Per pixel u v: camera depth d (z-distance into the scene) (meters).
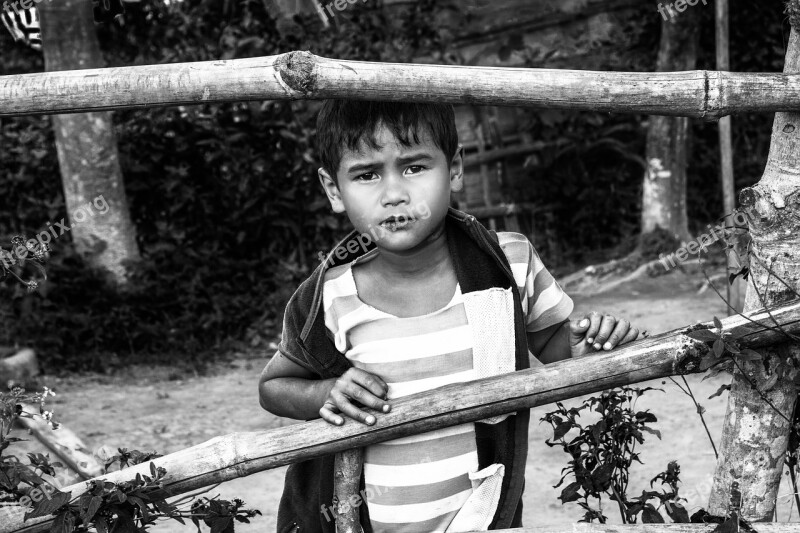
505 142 9.08
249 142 7.98
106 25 7.73
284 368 1.81
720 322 1.60
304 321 1.78
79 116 7.18
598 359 1.59
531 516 3.62
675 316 6.93
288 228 8.15
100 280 7.14
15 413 1.84
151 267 7.35
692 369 1.60
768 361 1.67
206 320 7.38
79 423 5.24
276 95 1.48
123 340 7.08
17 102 1.50
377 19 8.59
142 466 1.69
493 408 1.58
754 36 9.50
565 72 1.50
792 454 1.91
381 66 1.47
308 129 8.04
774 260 1.67
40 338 6.69
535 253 1.87
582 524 1.67
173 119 7.79
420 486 1.72
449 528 1.72
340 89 1.47
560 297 1.85
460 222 1.74
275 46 8.29
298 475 1.86
